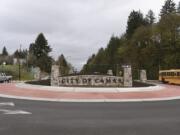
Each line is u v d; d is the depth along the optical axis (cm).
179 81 5634
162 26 9219
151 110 1952
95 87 3531
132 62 10188
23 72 10450
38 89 3353
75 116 1647
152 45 9469
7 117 1565
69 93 3055
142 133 1224
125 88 3356
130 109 1995
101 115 1702
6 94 3008
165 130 1286
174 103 2438
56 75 3738
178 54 8775
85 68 11775
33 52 16162
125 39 12194
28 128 1285
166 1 10950
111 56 13525
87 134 1191
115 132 1237
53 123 1416
